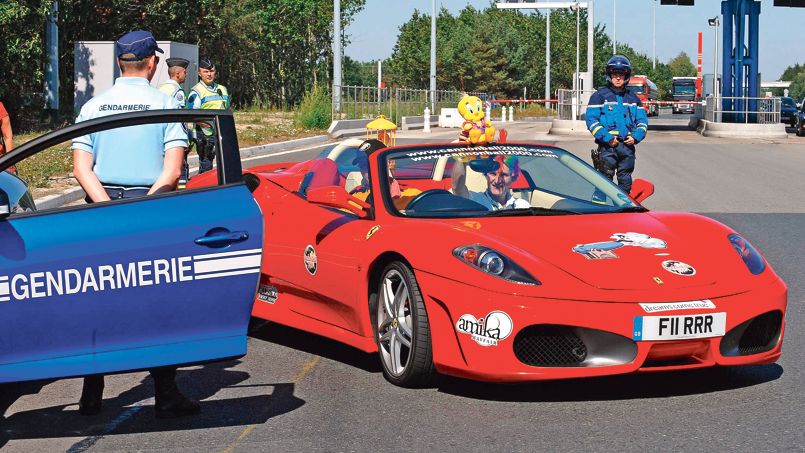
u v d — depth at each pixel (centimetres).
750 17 3562
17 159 405
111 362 405
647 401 469
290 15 4991
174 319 411
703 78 4275
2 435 437
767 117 3494
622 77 970
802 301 710
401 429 434
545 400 473
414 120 4041
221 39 4553
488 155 598
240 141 2347
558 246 493
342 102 3353
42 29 2631
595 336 451
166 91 1090
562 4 4231
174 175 465
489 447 406
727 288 472
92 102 470
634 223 535
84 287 400
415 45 8794
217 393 501
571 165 617
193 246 411
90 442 425
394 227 525
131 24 3597
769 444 405
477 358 461
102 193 456
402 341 504
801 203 1338
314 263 577
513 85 8662
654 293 458
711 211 1244
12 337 396
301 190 633
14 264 395
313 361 569
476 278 464
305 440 421
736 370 527
